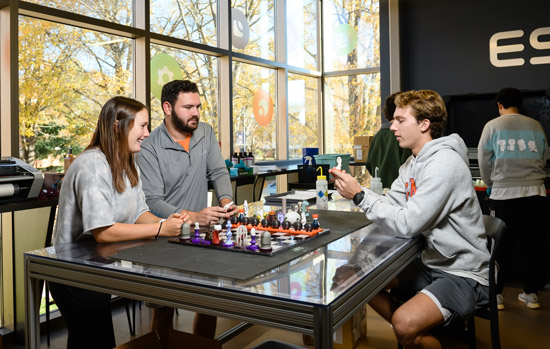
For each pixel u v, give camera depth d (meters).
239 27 5.03
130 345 1.67
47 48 3.19
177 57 4.27
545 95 4.18
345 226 2.02
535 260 3.38
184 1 4.31
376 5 5.96
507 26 4.72
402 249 1.65
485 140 3.64
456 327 2.15
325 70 6.34
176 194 2.69
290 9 5.79
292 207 2.60
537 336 2.81
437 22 5.02
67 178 1.77
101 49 3.56
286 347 1.96
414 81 5.16
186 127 2.64
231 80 4.73
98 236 1.73
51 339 2.86
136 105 1.87
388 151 4.15
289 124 5.77
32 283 1.61
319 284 1.22
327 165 4.34
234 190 3.98
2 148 2.88
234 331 2.83
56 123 3.27
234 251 1.55
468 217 1.90
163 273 1.32
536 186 3.49
